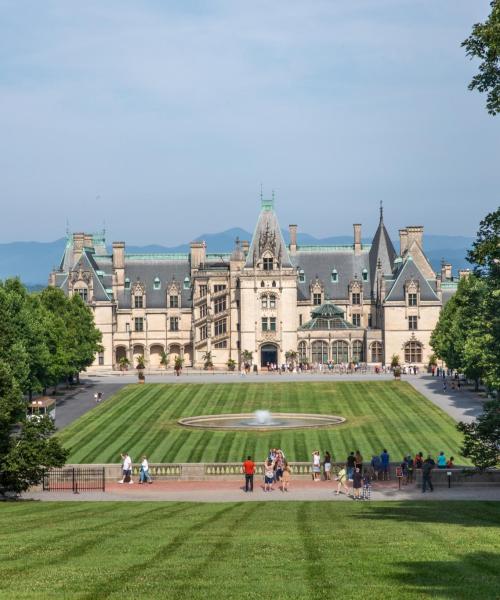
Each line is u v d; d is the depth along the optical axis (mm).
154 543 44906
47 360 141625
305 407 155125
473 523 55094
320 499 79938
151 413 149250
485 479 87500
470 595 33531
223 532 49281
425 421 138500
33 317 147000
